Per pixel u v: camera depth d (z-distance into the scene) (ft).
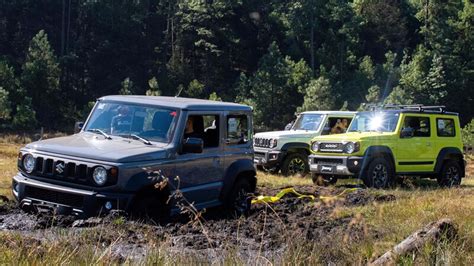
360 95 232.73
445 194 40.42
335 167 49.34
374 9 306.14
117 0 253.03
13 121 182.09
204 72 261.03
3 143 136.15
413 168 51.60
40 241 18.90
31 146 26.99
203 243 21.66
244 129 32.96
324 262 18.49
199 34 259.19
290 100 223.30
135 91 232.73
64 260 15.72
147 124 28.63
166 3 276.41
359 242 20.92
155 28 271.49
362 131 52.80
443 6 287.28
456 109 247.50
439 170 53.52
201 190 29.27
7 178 42.34
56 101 209.87
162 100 29.96
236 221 27.35
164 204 27.14
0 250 16.69
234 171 31.40
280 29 286.25
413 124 52.31
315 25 276.00
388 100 212.84
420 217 28.81
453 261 18.08
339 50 268.41
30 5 250.37
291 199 37.01
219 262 17.16
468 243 20.94
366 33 302.45
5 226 24.09
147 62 251.80
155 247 17.90
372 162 48.67
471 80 248.93
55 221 24.34
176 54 261.44
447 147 54.08
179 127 28.12
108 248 16.94
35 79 202.18
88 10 250.57
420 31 288.30
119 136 28.60
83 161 25.20
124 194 24.90
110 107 30.01
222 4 269.44
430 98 236.63
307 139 62.03
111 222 23.06
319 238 22.24
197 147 27.81
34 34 248.93
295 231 22.21
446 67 248.32
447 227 20.95
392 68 245.86
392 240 22.38
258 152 63.00
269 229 25.43
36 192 26.09
